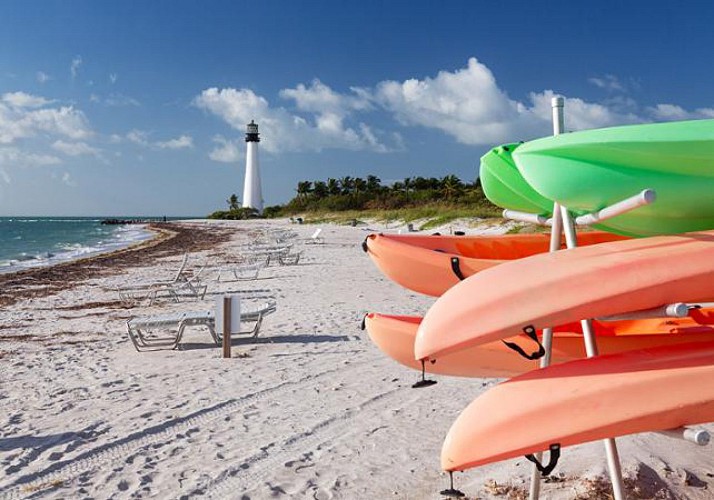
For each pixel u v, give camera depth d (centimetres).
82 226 10894
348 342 862
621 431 225
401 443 484
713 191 255
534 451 229
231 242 4003
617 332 403
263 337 917
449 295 249
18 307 1405
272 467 454
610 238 425
